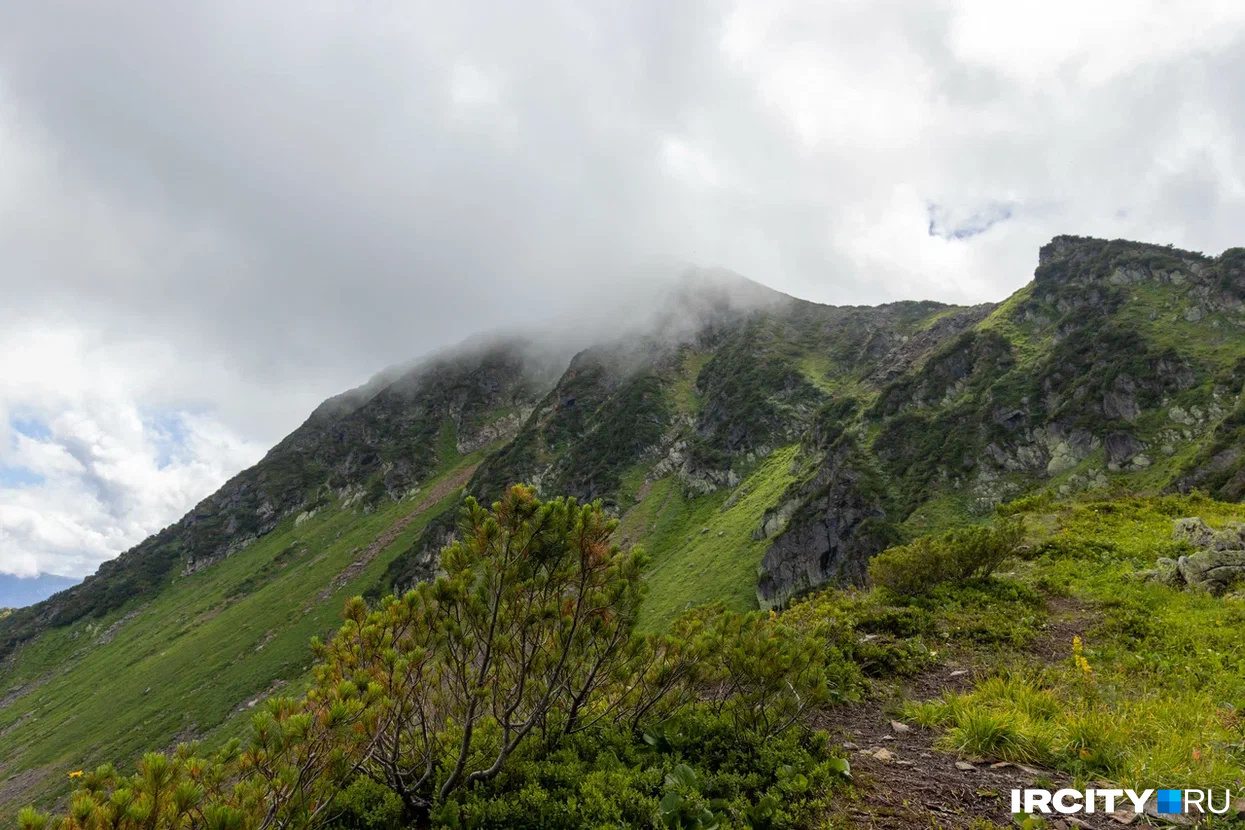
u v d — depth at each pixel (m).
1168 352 114.38
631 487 177.38
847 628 13.22
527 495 6.21
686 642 7.50
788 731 7.45
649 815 5.61
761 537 124.00
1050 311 152.25
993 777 6.65
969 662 11.72
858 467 124.38
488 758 6.75
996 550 17.05
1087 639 12.52
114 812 3.46
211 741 104.94
